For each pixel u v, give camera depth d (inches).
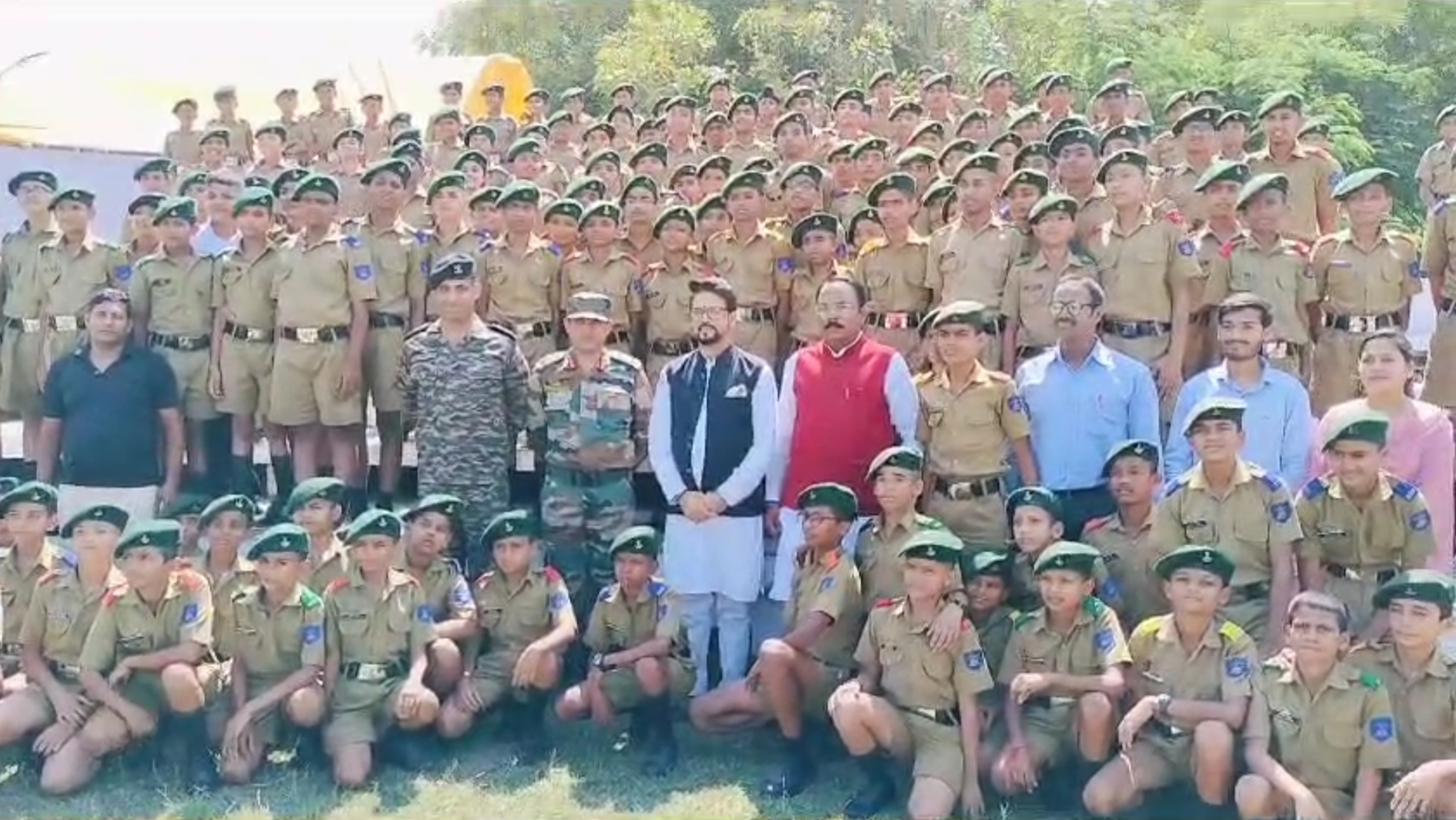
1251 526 183.3
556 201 299.1
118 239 433.1
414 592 195.8
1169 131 373.4
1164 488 193.6
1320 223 307.6
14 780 185.0
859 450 203.9
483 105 610.9
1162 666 171.5
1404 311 253.3
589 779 186.4
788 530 205.6
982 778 177.0
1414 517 180.1
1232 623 175.9
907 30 843.4
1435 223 270.7
